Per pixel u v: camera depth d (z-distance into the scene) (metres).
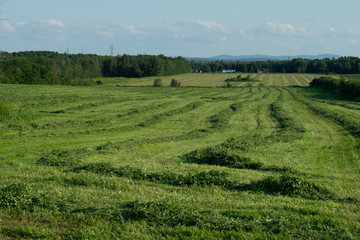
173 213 9.18
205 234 8.09
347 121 31.12
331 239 7.81
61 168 15.12
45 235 8.15
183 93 73.81
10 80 99.56
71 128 28.56
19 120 30.03
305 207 9.87
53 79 115.25
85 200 10.48
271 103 53.31
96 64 155.25
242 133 26.95
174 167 15.33
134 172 13.87
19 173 13.90
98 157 17.48
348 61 160.38
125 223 8.81
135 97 60.62
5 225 8.69
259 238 7.89
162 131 27.81
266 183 12.27
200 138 24.31
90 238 7.97
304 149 20.03
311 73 171.25
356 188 12.31
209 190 11.88
